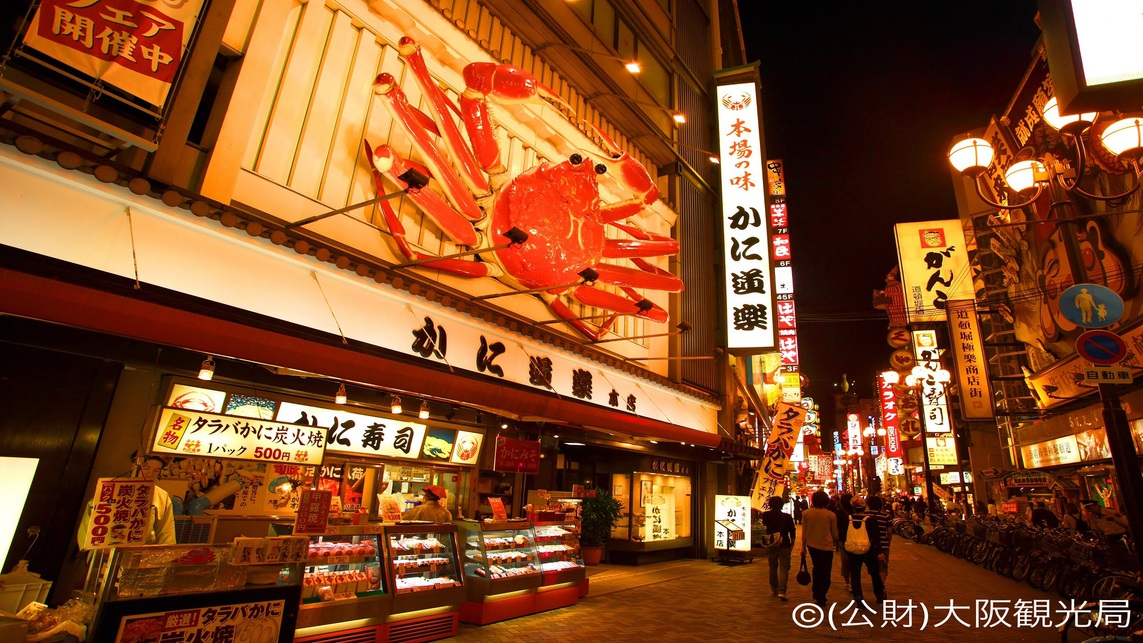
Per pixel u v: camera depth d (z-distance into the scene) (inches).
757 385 994.7
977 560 646.5
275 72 281.4
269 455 277.0
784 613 369.1
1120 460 261.6
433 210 315.3
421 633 272.5
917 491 1835.6
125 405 240.2
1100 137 279.3
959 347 820.6
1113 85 143.1
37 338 209.2
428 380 283.3
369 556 266.7
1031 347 760.3
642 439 527.2
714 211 740.7
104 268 199.6
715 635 309.1
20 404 210.1
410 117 298.2
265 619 202.8
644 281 445.7
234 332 212.7
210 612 189.2
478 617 309.4
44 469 213.2
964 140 317.1
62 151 190.1
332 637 237.1
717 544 620.4
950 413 1091.3
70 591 215.0
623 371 486.3
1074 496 722.2
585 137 485.1
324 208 286.0
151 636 175.8
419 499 364.5
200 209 218.1
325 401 310.3
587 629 311.4
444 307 326.3
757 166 633.0
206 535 260.2
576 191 377.4
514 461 377.7
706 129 749.9
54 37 173.9
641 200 435.5
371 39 329.4
